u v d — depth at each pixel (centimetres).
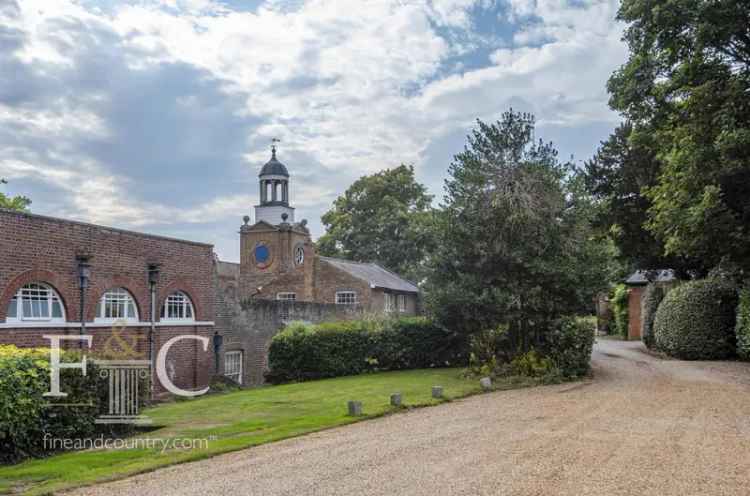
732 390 1612
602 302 5078
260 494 753
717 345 2461
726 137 1828
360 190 5788
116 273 1912
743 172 1922
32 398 1041
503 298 2000
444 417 1304
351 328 2461
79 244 1789
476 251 2069
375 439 1078
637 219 3067
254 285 4194
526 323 2125
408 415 1350
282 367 2409
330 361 2377
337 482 800
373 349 2483
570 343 2014
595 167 3172
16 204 3841
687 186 2012
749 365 2231
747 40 2002
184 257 2205
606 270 2036
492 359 2088
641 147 2681
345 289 3856
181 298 2208
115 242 1912
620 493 742
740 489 757
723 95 1928
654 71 2156
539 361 2011
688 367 2211
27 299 1661
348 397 1653
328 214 5975
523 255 2000
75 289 1769
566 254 2022
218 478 830
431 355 2577
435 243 2242
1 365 1005
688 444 991
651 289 3241
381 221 5503
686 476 810
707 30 1877
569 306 2045
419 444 1025
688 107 2019
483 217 2073
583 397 1552
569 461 890
